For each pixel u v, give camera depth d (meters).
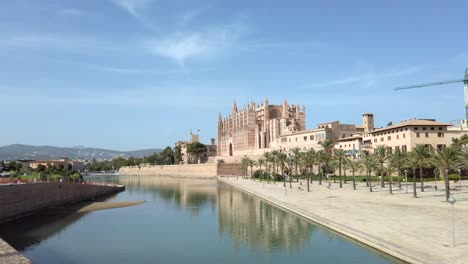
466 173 114.62
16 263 30.70
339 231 48.06
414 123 118.06
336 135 188.50
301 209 65.12
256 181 162.25
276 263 38.78
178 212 77.69
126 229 59.03
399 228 43.41
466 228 42.03
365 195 81.12
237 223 62.78
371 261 36.25
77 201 96.50
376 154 100.88
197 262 40.28
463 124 158.12
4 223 61.81
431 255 31.50
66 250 45.62
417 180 110.62
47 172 139.50
